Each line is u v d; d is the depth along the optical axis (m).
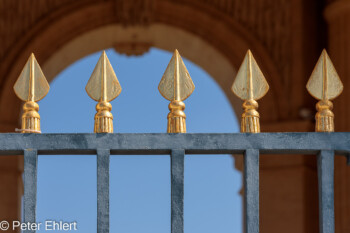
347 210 14.49
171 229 3.47
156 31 18.50
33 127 3.59
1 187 16.83
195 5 18.02
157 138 3.54
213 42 18.11
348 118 15.26
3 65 17.31
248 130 3.60
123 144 3.53
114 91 3.62
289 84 17.41
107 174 3.50
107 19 18.14
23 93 3.64
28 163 3.49
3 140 3.50
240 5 18.03
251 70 3.66
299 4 17.75
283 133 3.57
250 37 17.83
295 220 16.92
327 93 3.66
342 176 14.63
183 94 3.63
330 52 16.31
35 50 17.66
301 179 17.02
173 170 3.52
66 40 18.03
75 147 3.52
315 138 3.57
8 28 17.62
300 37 17.62
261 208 17.12
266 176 17.22
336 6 16.14
